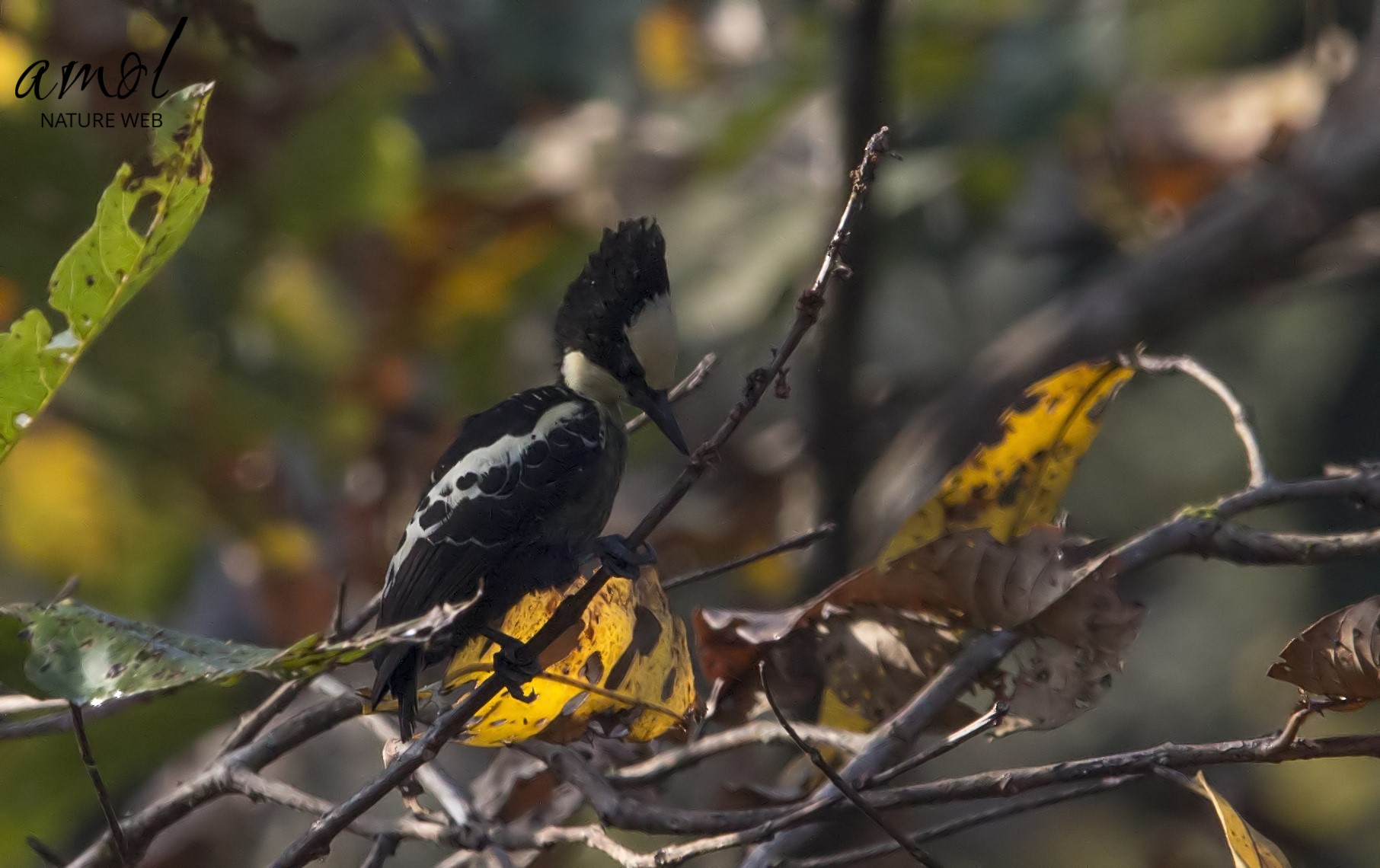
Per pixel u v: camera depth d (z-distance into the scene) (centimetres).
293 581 1253
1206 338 1947
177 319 1150
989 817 661
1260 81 1416
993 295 1688
